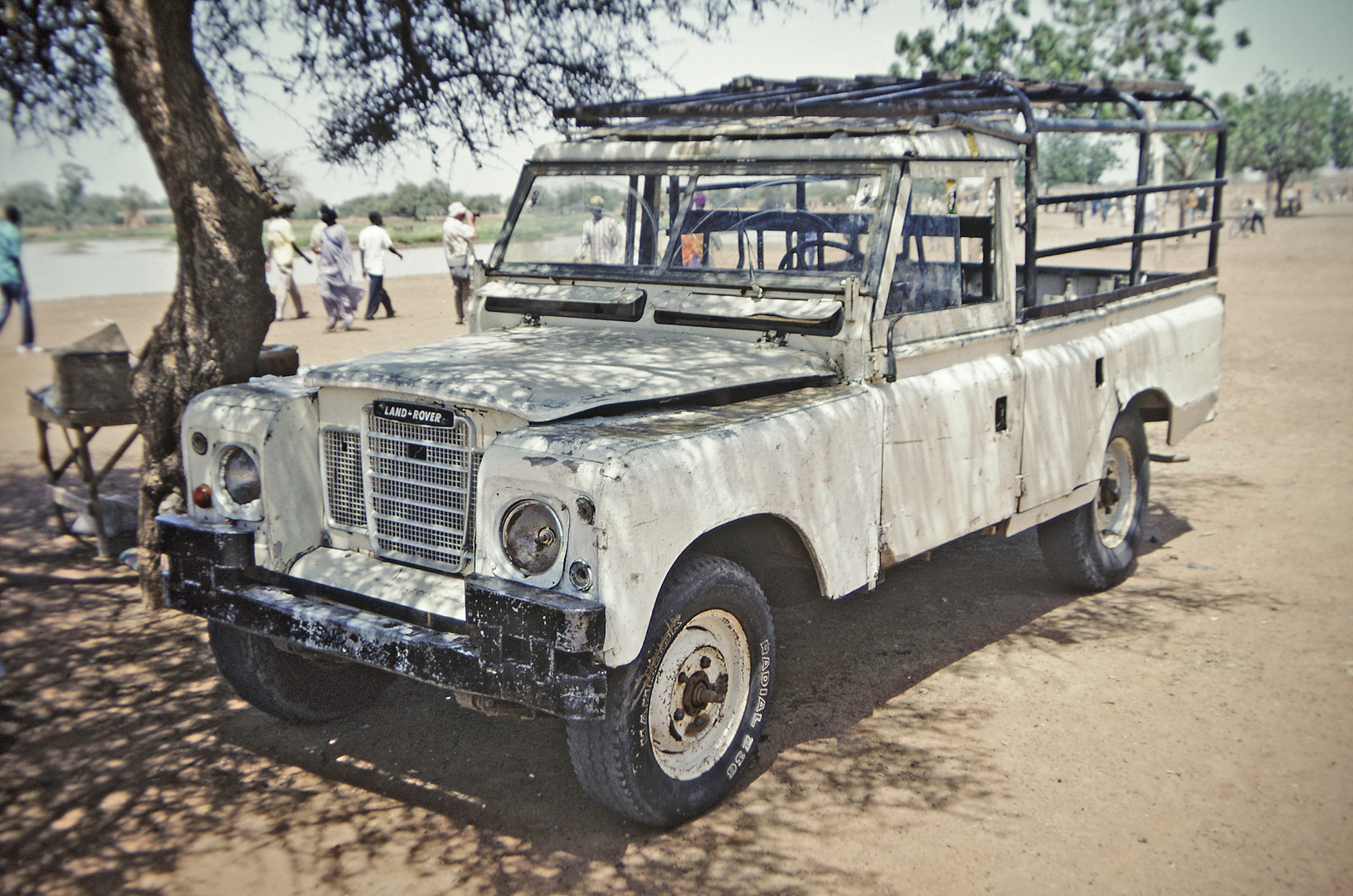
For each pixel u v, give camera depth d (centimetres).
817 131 430
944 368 437
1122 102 576
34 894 314
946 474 431
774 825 352
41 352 1248
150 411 516
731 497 328
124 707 442
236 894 315
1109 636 513
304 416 377
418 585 346
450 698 461
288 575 370
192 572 371
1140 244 600
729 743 364
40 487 795
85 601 560
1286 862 327
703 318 428
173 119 476
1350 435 907
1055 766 388
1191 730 414
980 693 452
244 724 429
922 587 593
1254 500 737
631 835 347
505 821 357
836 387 396
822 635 522
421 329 1463
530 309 470
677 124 502
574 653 287
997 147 466
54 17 565
